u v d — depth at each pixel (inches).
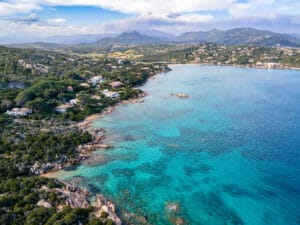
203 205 2691.9
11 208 2468.0
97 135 4424.2
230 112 5753.0
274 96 7199.8
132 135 4483.3
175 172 3321.9
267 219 2486.5
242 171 3319.4
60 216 2353.6
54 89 6338.6
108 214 2464.3
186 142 4195.4
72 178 3203.7
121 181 3139.8
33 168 3297.2
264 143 4136.3
